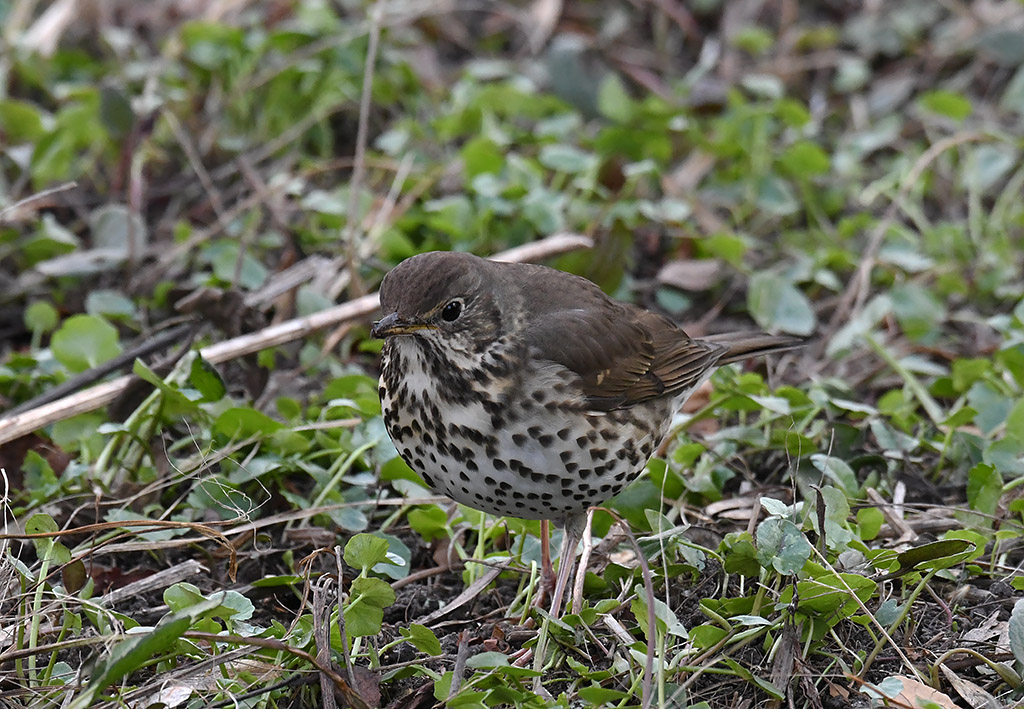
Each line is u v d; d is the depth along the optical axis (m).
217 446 10.85
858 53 18.12
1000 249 14.12
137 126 14.88
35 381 11.76
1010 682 8.26
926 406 11.66
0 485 10.51
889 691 7.96
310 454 10.95
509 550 10.09
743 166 15.29
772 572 8.82
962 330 13.62
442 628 9.29
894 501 10.42
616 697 7.87
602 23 18.64
